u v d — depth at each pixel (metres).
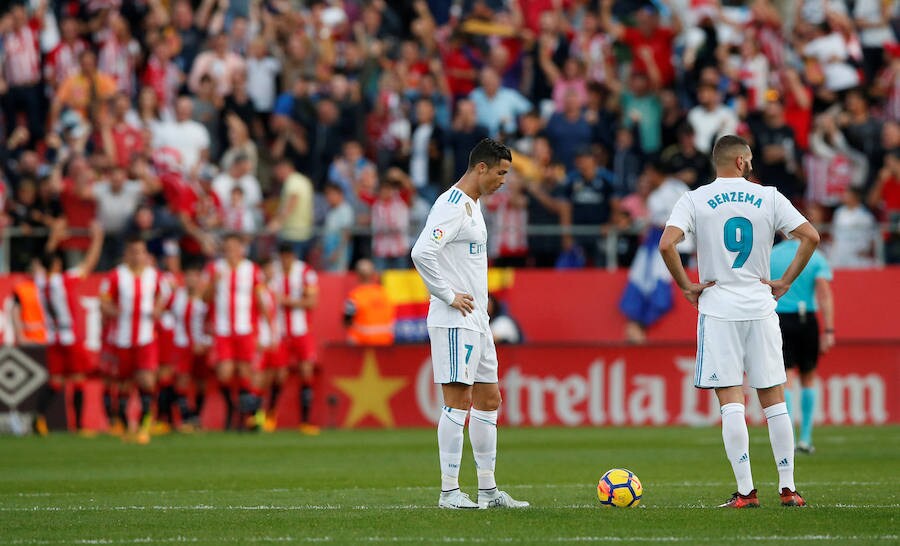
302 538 25.92
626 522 27.69
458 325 30.25
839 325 71.00
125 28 85.81
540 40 83.81
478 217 30.69
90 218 73.06
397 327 72.56
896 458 47.00
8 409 69.69
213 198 76.19
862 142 75.75
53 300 68.88
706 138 76.12
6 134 83.56
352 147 77.81
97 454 52.88
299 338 68.88
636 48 81.44
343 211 75.12
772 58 84.44
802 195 74.56
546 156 74.50
